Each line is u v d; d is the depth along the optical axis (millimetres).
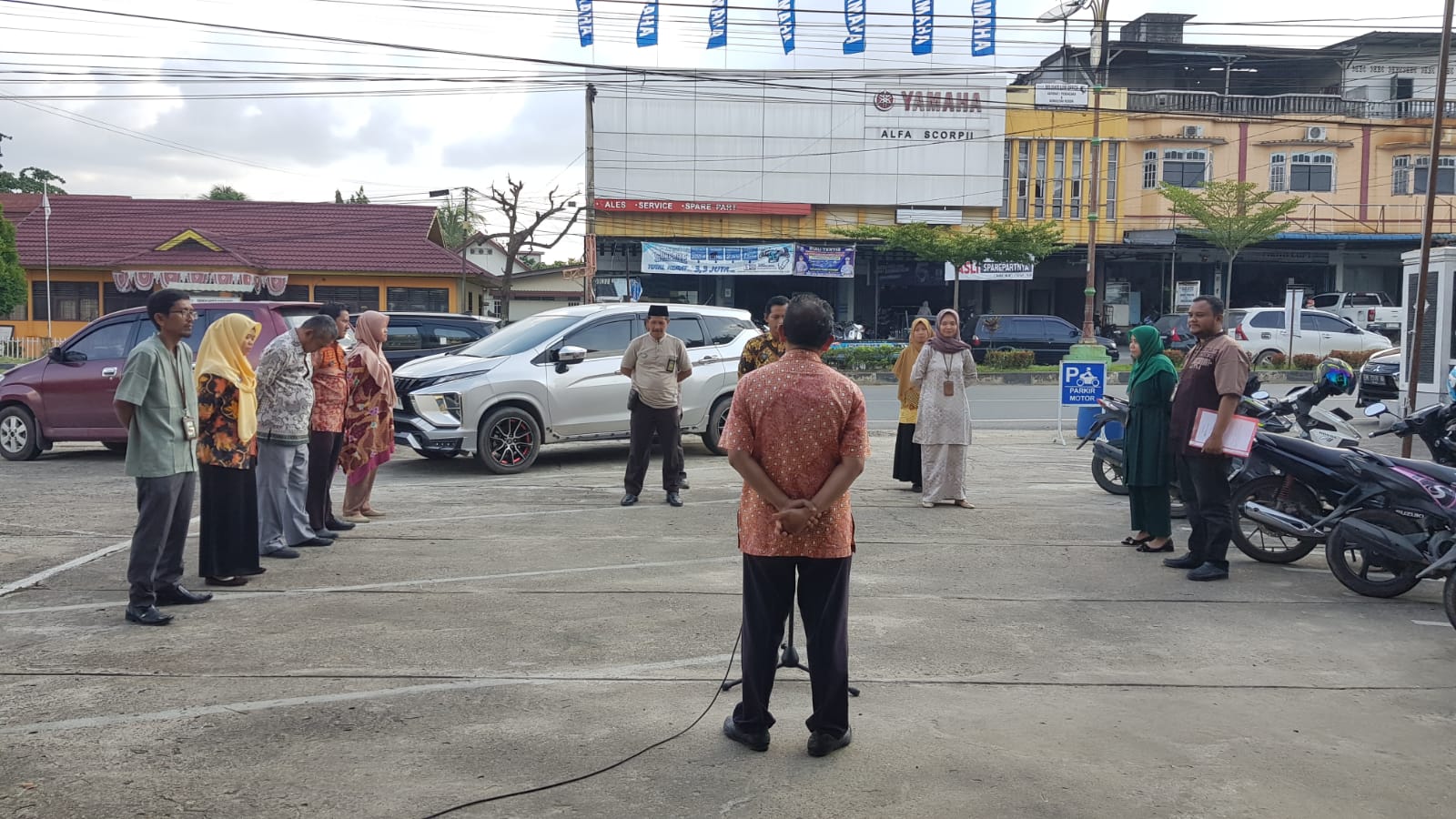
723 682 4758
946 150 39188
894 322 41125
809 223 39438
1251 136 39469
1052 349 29375
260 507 7246
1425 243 11461
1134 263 41438
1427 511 6594
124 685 4699
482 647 5301
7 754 3939
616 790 3701
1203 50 40406
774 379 3930
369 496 8859
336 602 6141
